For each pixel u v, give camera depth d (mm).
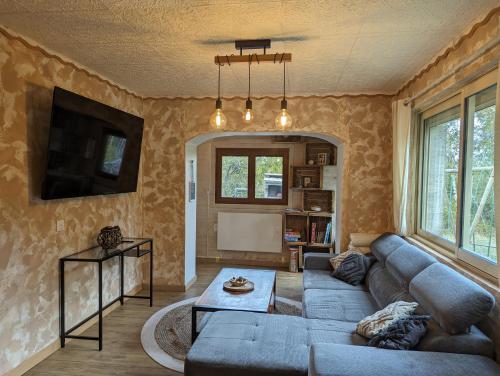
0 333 2287
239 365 1869
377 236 3793
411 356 1674
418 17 2117
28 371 2512
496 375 1521
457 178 2545
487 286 1957
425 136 3320
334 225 5227
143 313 3572
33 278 2568
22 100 2441
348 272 3436
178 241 4277
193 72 3262
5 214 2314
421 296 2102
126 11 2066
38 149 2604
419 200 3387
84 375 2479
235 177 5770
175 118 4199
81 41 2539
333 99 3947
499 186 1763
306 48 2635
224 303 2711
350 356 1673
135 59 2920
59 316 2850
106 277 3576
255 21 2195
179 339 3012
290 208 5590
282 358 1920
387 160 3902
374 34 2371
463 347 1739
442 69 2621
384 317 2115
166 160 4238
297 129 4004
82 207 3143
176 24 2244
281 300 3992
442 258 2592
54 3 1972
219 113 2582
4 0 1934
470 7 1987
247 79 3457
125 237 3906
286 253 5625
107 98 3471
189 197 4422
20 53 2412
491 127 2156
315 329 2312
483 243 2229
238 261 5754
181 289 4293
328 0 1921
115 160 3359
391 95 3887
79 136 2787
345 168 3965
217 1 1934
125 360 2682
